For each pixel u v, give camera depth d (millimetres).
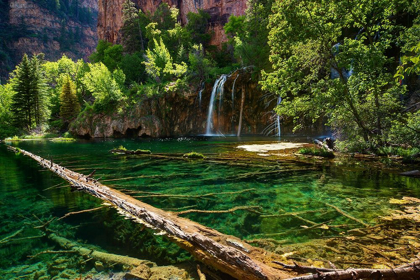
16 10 154250
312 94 13781
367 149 13219
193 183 7984
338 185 7441
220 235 3902
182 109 40750
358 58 11625
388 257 3262
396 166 10273
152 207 5398
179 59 51750
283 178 8469
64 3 189750
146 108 37469
